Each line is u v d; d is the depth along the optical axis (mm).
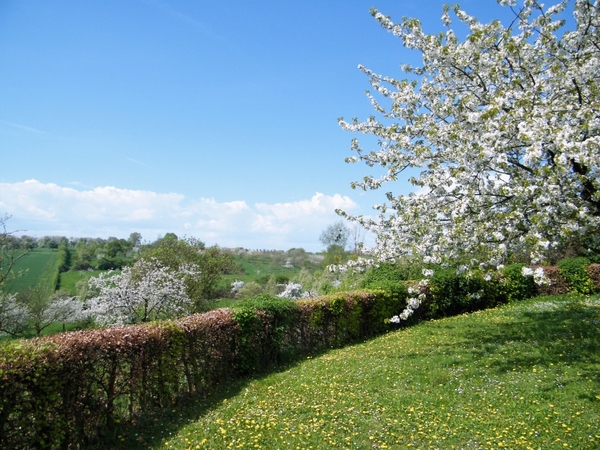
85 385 5637
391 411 6164
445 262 8633
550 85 7320
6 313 16578
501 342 10203
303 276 27781
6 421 4691
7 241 13836
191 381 7797
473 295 12648
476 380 7410
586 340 9484
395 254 9891
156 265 17688
